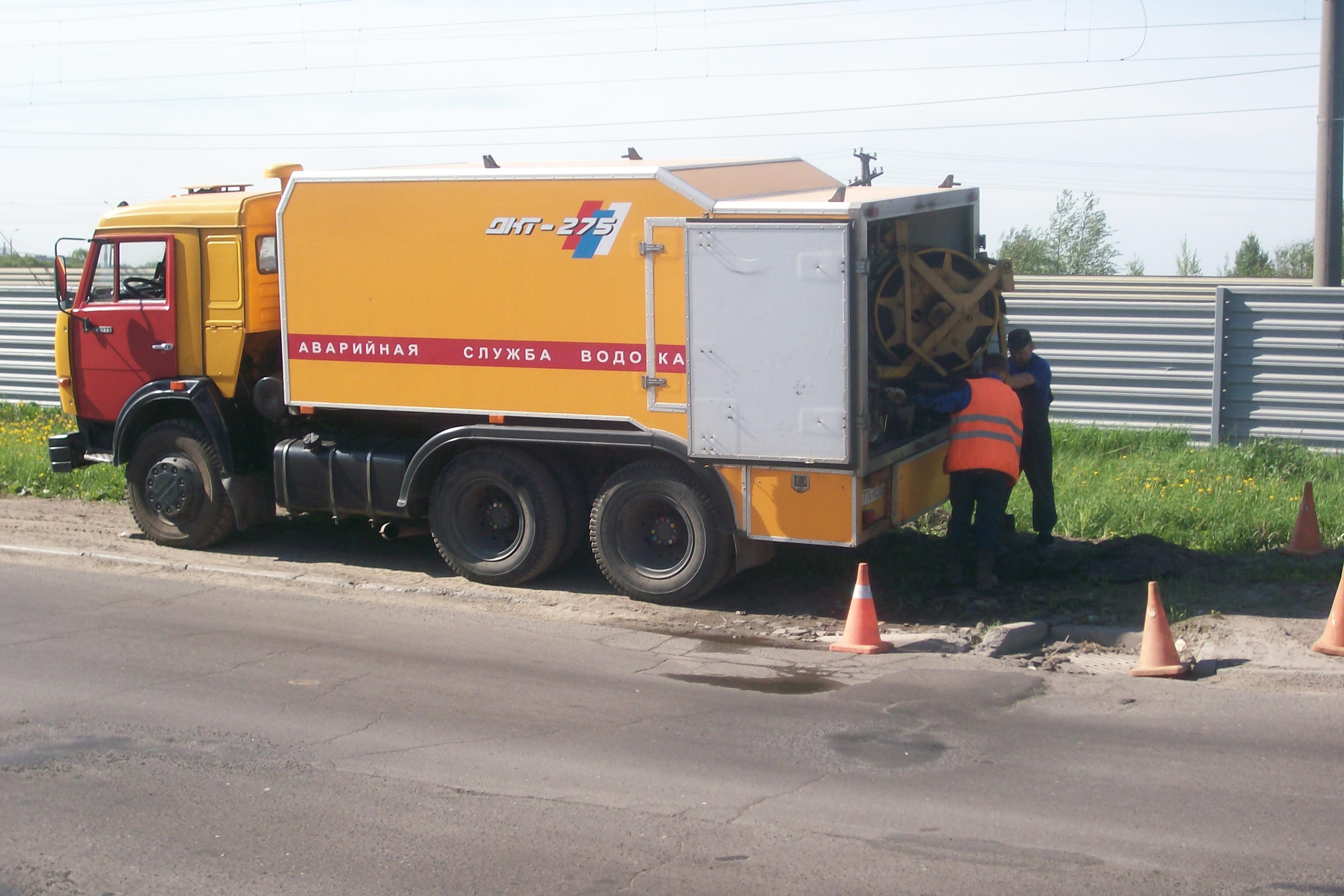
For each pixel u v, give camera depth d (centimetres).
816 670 737
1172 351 1391
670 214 825
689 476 862
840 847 492
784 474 823
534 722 648
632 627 837
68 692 702
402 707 673
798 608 876
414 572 990
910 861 478
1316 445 1325
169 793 558
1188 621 797
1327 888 450
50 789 564
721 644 795
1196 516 1025
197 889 466
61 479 1327
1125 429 1387
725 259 806
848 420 787
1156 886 453
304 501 993
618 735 626
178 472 1048
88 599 910
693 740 618
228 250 1016
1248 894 446
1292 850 480
